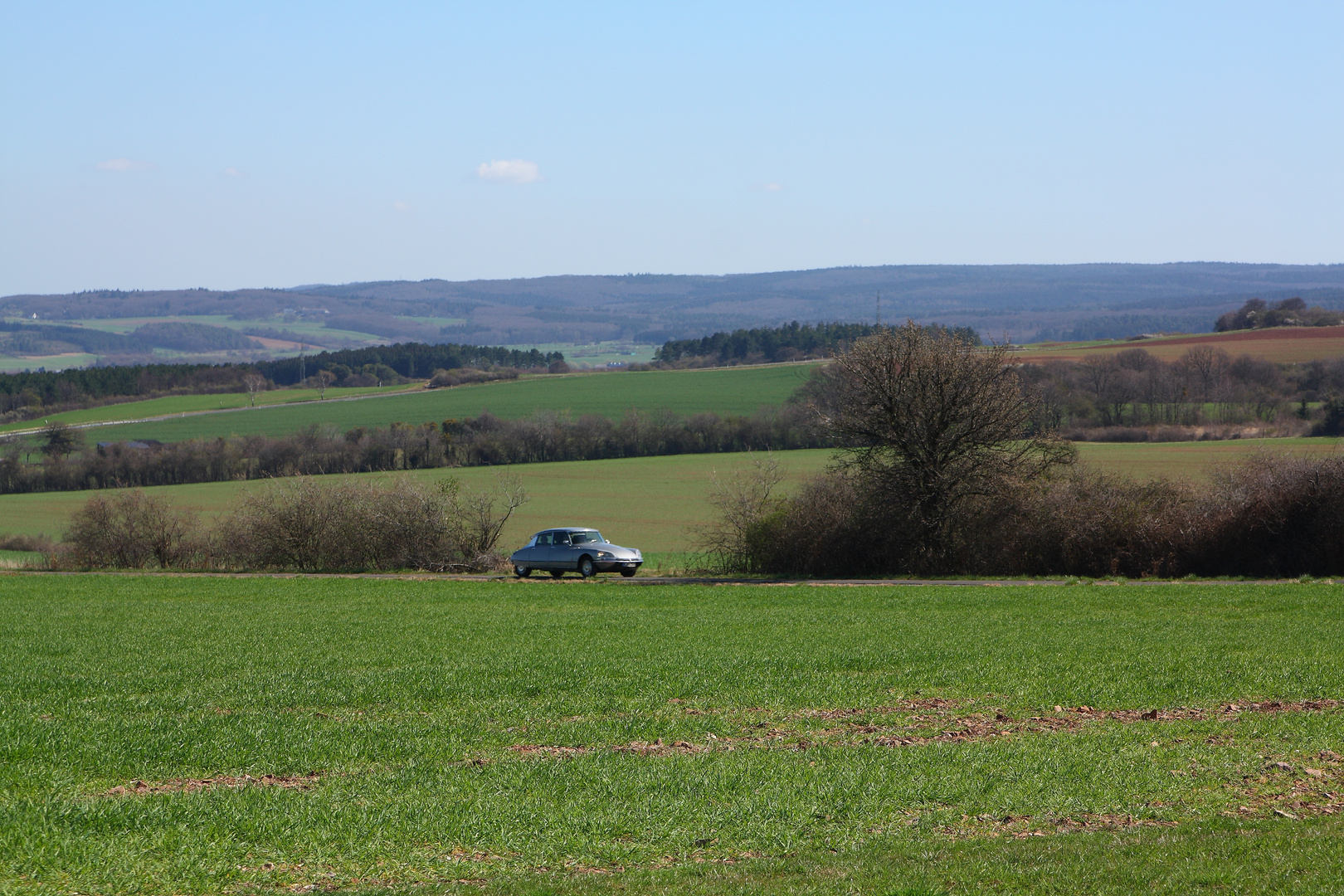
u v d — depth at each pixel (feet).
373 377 553.64
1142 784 33.37
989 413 125.70
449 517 157.07
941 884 24.45
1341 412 260.01
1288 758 36.27
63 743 39.83
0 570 167.02
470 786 33.94
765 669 57.21
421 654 65.57
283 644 71.51
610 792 33.17
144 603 105.81
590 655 63.52
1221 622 74.84
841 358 133.08
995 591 102.73
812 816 30.81
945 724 43.42
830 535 129.90
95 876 25.64
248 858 27.32
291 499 160.56
